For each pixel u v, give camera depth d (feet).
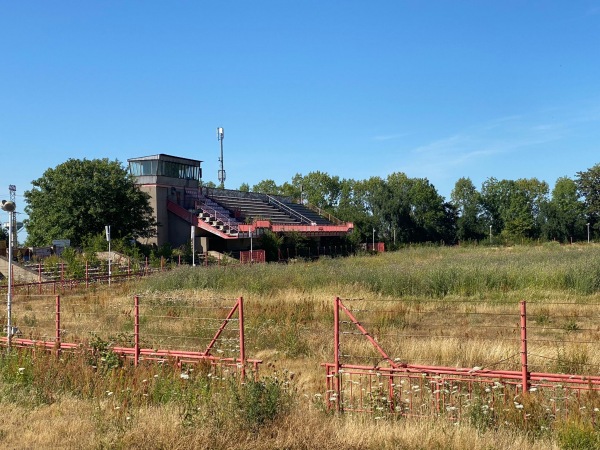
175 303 79.10
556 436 29.35
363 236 332.39
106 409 35.45
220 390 36.19
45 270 138.31
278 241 221.25
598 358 44.55
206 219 219.61
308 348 52.37
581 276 84.17
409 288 87.97
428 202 396.78
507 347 48.01
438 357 46.42
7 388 39.50
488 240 364.38
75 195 183.93
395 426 31.53
